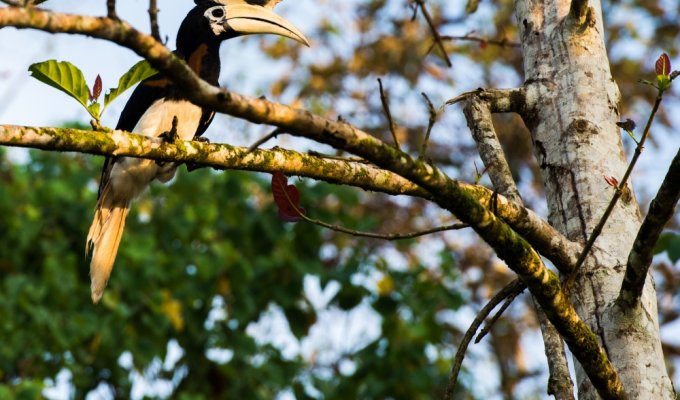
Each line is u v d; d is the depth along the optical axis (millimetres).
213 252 12289
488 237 4133
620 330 4680
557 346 4871
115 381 12266
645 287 4844
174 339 12602
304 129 3713
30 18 3283
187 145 4863
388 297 12148
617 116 5297
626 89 16500
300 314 12531
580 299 4871
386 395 12023
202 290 12211
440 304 12586
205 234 12750
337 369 13625
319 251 12695
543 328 4969
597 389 4332
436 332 12344
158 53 3424
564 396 4707
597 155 5152
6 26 3275
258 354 12617
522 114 5441
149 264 11914
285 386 12211
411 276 12367
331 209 13531
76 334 11375
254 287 12500
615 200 4355
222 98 3543
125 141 4746
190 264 12445
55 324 11242
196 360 12453
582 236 5012
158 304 11898
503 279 16750
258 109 3609
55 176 12992
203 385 12367
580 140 5195
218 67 8547
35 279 11859
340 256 13719
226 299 12680
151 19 3484
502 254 4188
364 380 12039
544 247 4891
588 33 5426
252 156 4895
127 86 4676
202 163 4902
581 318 4840
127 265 11922
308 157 4953
